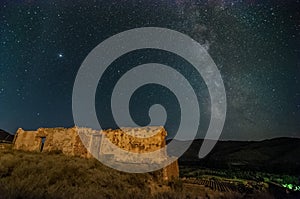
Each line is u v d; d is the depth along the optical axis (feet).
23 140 54.80
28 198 17.54
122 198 22.62
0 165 26.91
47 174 25.17
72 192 20.54
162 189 31.86
